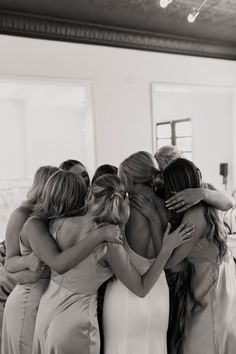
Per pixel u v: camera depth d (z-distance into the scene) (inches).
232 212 148.6
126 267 59.8
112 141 189.5
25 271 69.1
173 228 65.3
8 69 162.7
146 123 197.0
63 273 58.4
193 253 66.4
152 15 170.9
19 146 431.5
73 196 62.0
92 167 187.0
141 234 65.6
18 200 335.9
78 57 177.0
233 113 234.2
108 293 64.6
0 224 279.6
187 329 68.6
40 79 169.5
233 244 115.6
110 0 155.5
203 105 275.4
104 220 59.8
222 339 67.1
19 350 68.9
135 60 191.0
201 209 64.6
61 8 156.6
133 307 62.5
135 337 62.7
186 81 206.1
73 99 371.9
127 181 68.7
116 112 189.0
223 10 173.0
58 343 58.1
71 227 61.1
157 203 68.2
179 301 69.4
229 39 205.5
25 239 67.7
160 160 100.5
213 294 67.4
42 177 76.4
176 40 194.1
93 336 60.3
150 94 196.9
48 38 167.9
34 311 69.0
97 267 60.4
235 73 220.2
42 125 438.3
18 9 153.7
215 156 264.8
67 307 60.0
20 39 163.5
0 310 86.3
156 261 61.3
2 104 417.7
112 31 177.5
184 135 309.7
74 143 457.7
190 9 170.1
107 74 185.0
